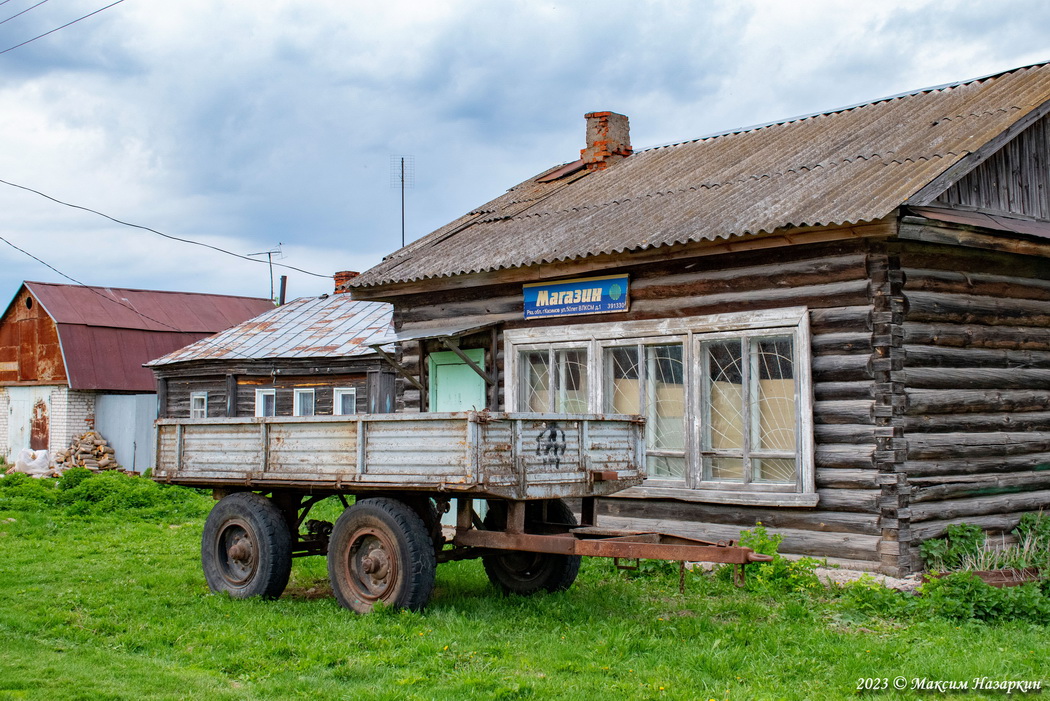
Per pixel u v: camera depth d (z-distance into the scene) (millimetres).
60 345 27953
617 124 16422
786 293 9898
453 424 7504
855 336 9383
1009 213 10602
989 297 10242
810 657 6738
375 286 13742
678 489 10664
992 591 8203
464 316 13117
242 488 9648
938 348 9672
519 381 12328
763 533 9703
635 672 6422
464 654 6852
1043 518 10258
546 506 8898
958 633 7430
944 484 9469
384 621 7688
